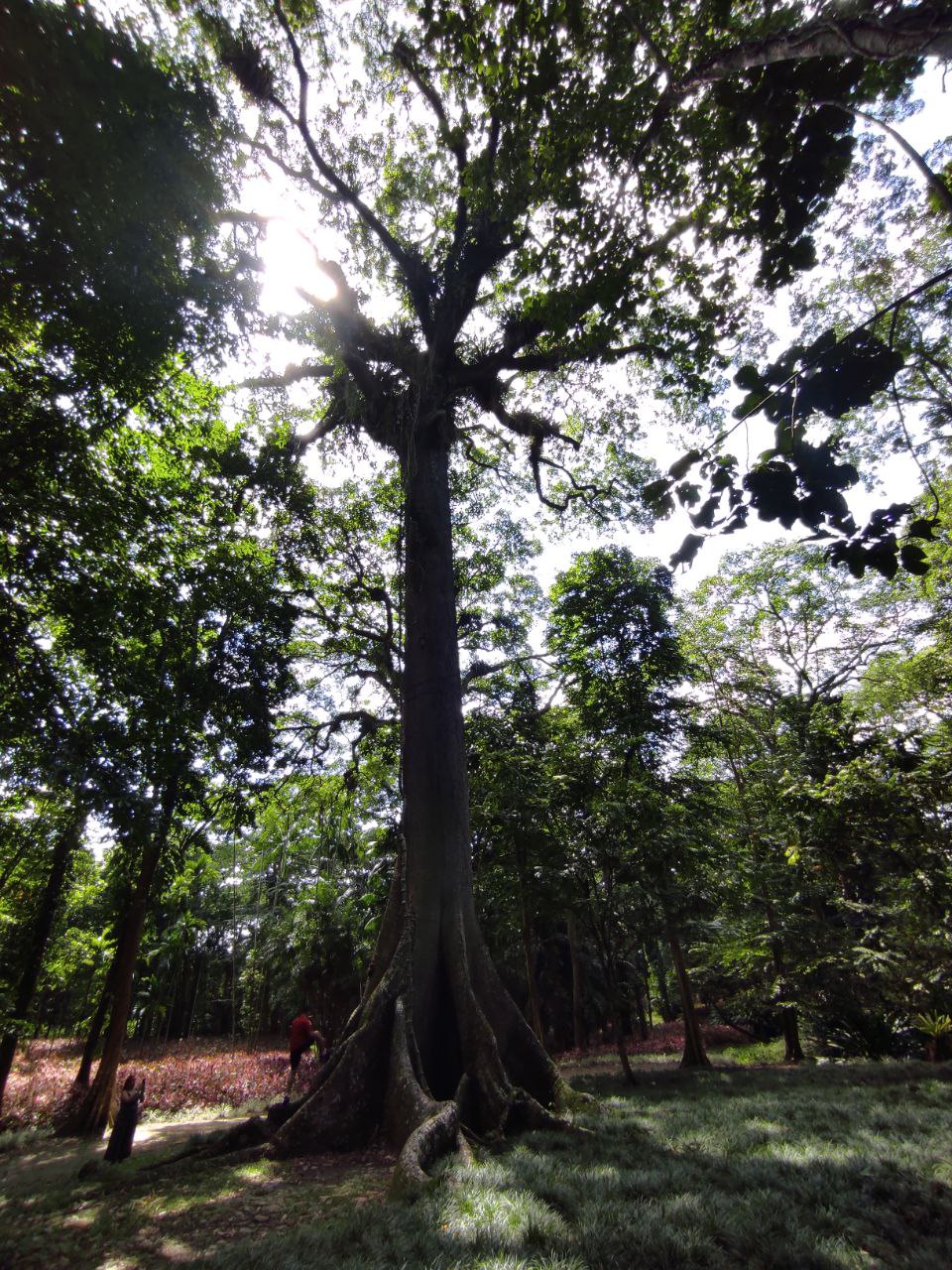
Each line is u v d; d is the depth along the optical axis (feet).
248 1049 96.32
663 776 45.16
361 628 53.16
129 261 19.39
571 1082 38.63
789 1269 10.69
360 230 41.22
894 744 28.55
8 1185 22.62
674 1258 11.11
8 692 23.76
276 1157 22.63
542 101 18.37
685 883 40.16
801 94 11.50
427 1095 23.53
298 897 75.20
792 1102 25.43
